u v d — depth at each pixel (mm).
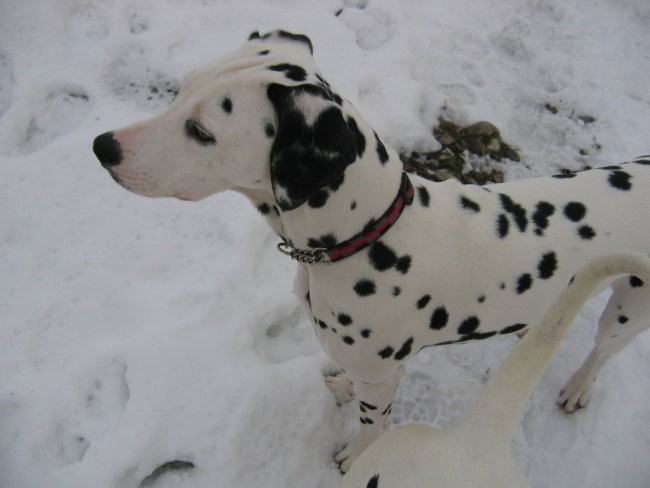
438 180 1161
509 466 584
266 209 675
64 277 964
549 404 973
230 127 581
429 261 684
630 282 790
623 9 1463
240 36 1271
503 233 715
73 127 1142
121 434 827
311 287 707
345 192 610
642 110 1304
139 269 981
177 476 836
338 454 884
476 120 1243
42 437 828
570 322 567
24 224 1010
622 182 758
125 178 629
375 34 1347
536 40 1412
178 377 877
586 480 903
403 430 654
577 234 730
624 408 960
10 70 1187
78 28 1245
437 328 736
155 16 1273
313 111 550
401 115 1197
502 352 1012
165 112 613
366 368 746
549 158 1241
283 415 884
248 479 840
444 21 1383
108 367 894
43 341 909
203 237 1019
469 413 616
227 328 929
